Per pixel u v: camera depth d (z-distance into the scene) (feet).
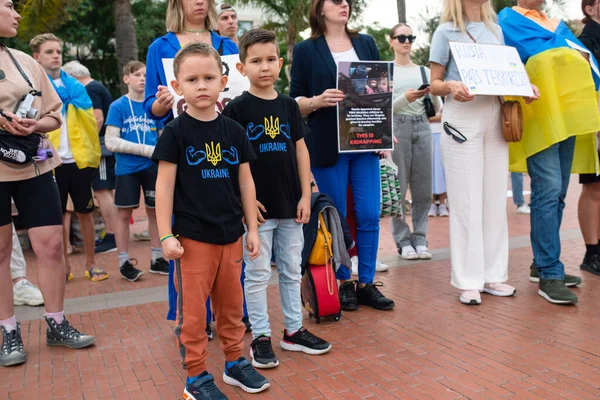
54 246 12.14
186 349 9.19
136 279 18.51
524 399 9.00
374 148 13.52
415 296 15.03
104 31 71.46
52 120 11.99
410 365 10.54
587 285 15.21
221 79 9.39
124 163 18.42
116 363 11.32
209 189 9.06
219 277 9.41
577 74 13.84
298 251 11.40
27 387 10.36
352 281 14.43
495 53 13.62
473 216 14.08
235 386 9.98
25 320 14.58
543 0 14.96
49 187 12.07
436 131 28.94
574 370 9.99
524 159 14.52
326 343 11.39
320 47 13.66
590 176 15.89
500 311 13.41
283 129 10.96
